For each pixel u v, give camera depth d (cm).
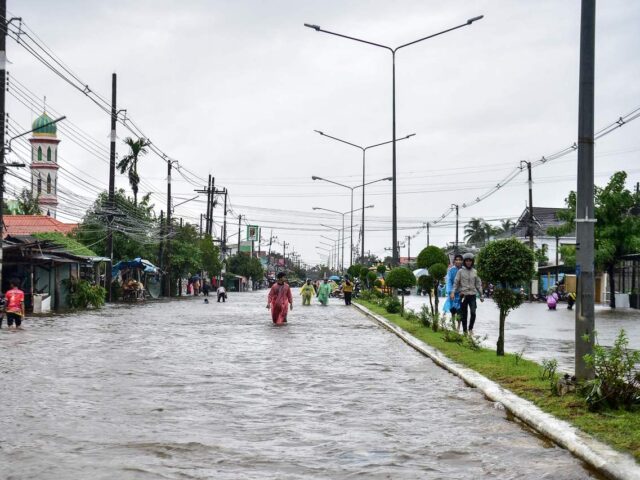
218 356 1520
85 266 4538
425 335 1914
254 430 792
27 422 820
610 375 859
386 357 1530
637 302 4453
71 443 721
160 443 724
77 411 888
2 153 2797
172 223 6800
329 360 1466
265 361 1436
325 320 2928
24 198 6794
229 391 1053
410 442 742
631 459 636
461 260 1905
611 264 4559
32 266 3403
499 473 629
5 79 2792
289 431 788
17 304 2388
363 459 673
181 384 1116
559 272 5762
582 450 677
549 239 8125
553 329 2392
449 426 823
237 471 628
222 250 9988
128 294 5094
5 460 654
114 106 4462
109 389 1061
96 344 1783
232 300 5934
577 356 977
